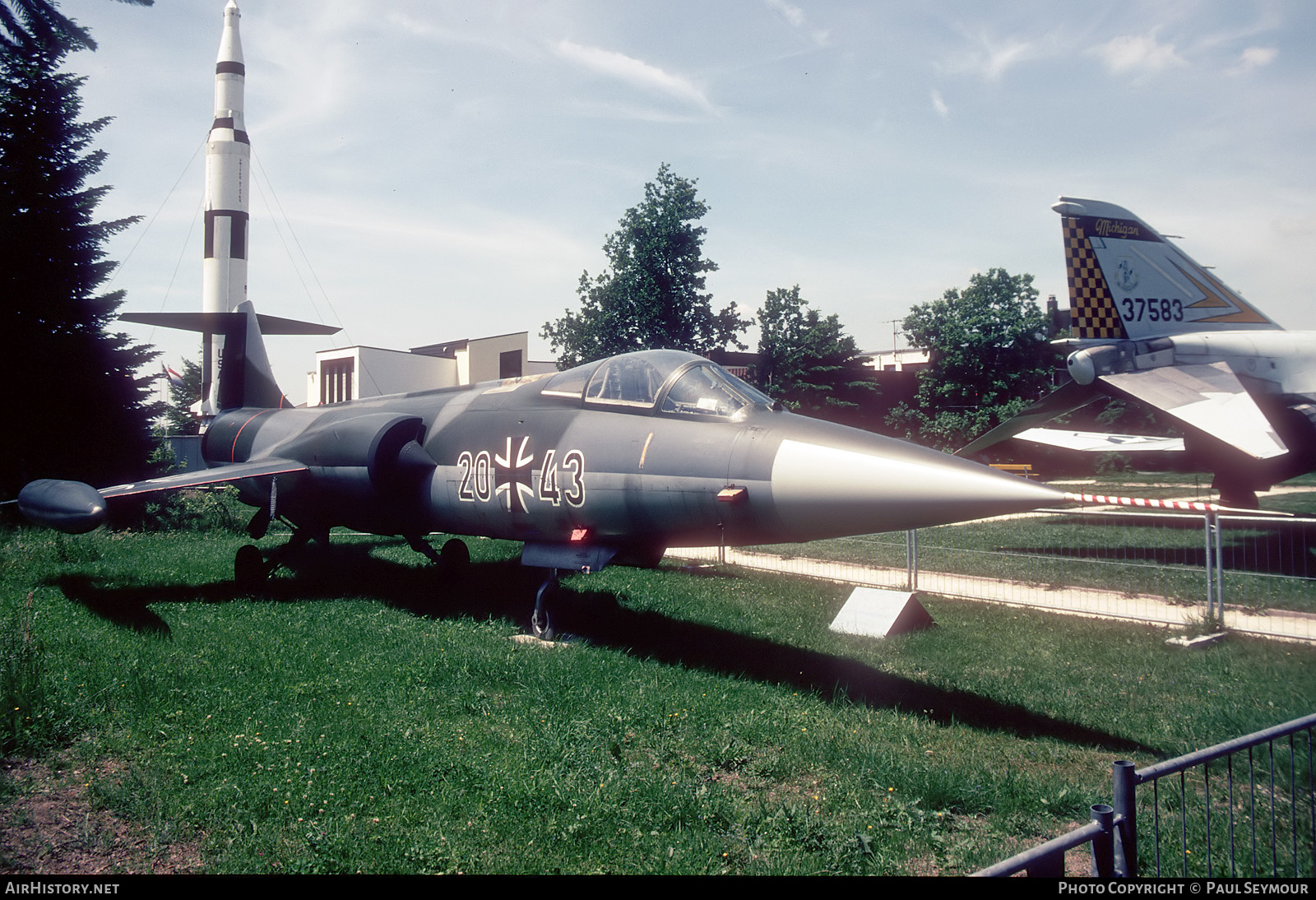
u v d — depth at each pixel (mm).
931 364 42250
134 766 4648
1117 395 15836
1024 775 4707
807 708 5855
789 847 3857
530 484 8180
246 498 12227
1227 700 6113
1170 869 3688
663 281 33625
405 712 5605
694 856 3742
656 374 7680
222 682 6145
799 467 6219
